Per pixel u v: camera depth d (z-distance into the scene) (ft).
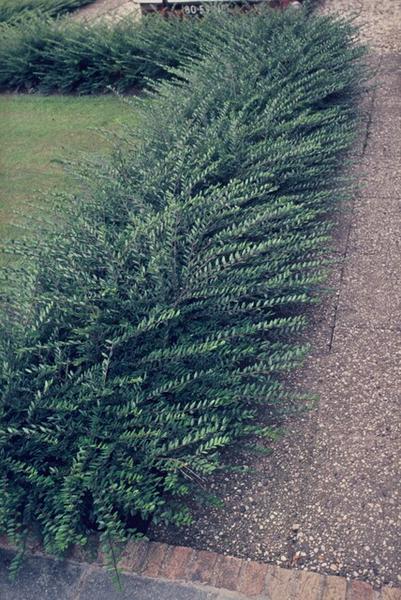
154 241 10.46
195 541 8.36
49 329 9.71
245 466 8.52
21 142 20.38
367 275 12.28
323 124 15.92
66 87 23.86
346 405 9.80
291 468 9.03
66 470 8.38
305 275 12.02
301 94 15.79
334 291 11.94
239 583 7.68
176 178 12.30
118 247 10.74
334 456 9.09
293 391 10.16
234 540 8.29
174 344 9.81
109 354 9.04
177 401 9.31
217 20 21.50
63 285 10.18
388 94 18.86
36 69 24.17
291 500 8.64
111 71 22.99
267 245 10.77
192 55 21.50
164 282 10.33
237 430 8.93
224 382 9.46
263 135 14.58
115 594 7.75
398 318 11.21
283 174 13.38
